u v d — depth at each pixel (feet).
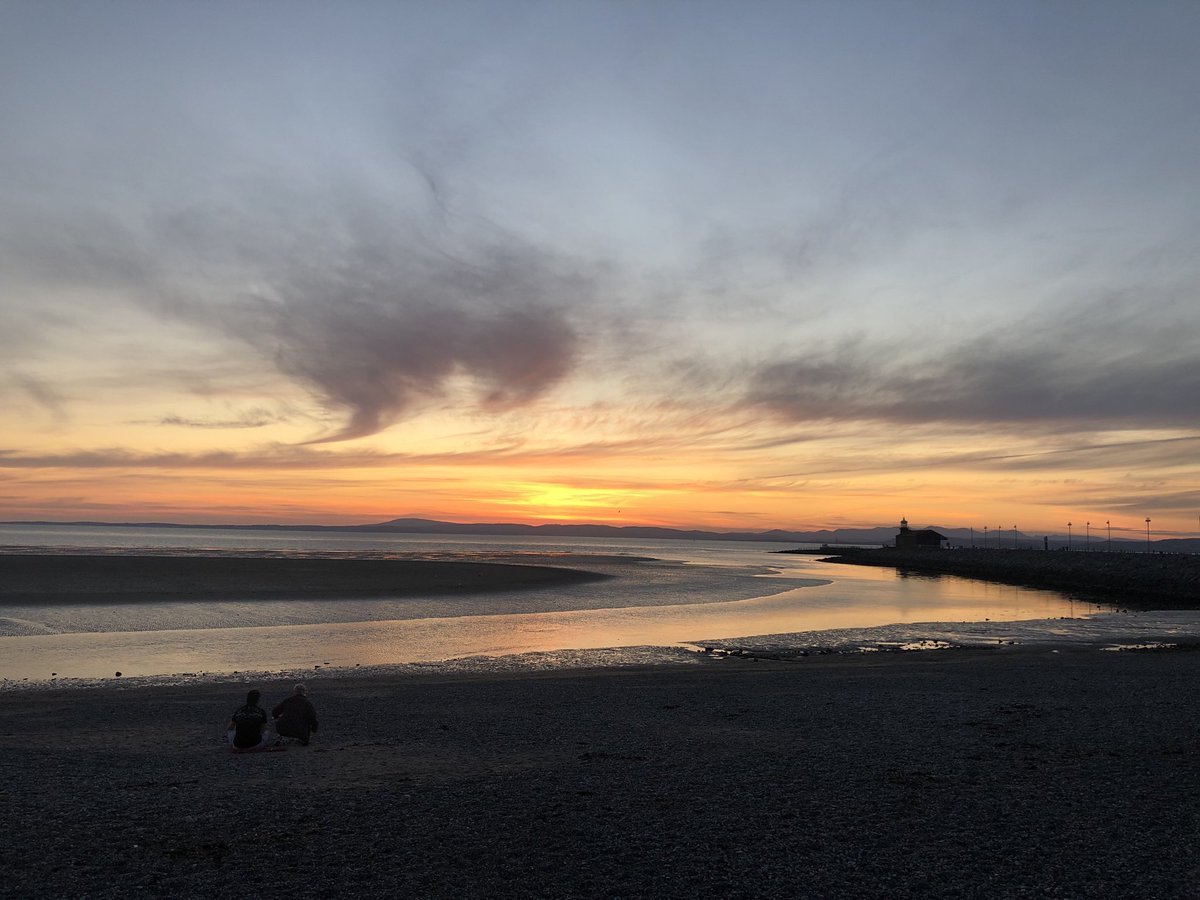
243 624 115.65
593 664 89.86
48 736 49.47
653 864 26.81
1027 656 98.53
